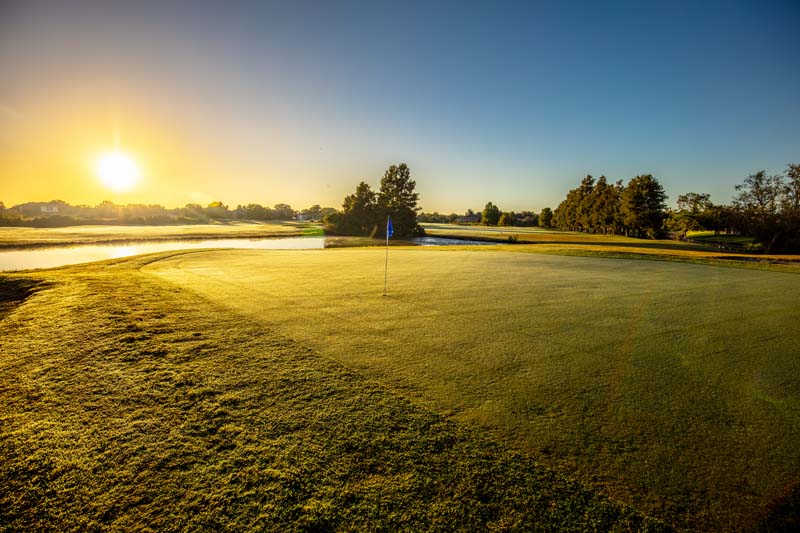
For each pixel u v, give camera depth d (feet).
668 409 13.62
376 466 10.34
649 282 40.22
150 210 456.45
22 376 15.35
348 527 8.47
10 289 33.12
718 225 238.68
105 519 8.67
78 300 26.25
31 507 9.00
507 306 28.45
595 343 20.48
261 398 13.87
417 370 16.51
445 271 46.57
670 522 8.61
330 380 15.35
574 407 13.60
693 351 19.49
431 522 8.61
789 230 161.68
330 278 39.68
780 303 30.60
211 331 21.06
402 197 213.66
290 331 21.49
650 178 234.38
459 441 11.42
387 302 29.09
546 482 9.78
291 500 9.20
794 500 9.29
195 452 10.86
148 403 13.44
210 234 176.24
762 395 14.83
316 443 11.28
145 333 20.25
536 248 80.53
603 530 8.40
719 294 33.99
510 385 15.24
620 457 10.84
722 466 10.54
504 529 8.43
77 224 275.59
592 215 304.09
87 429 11.91
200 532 8.34
